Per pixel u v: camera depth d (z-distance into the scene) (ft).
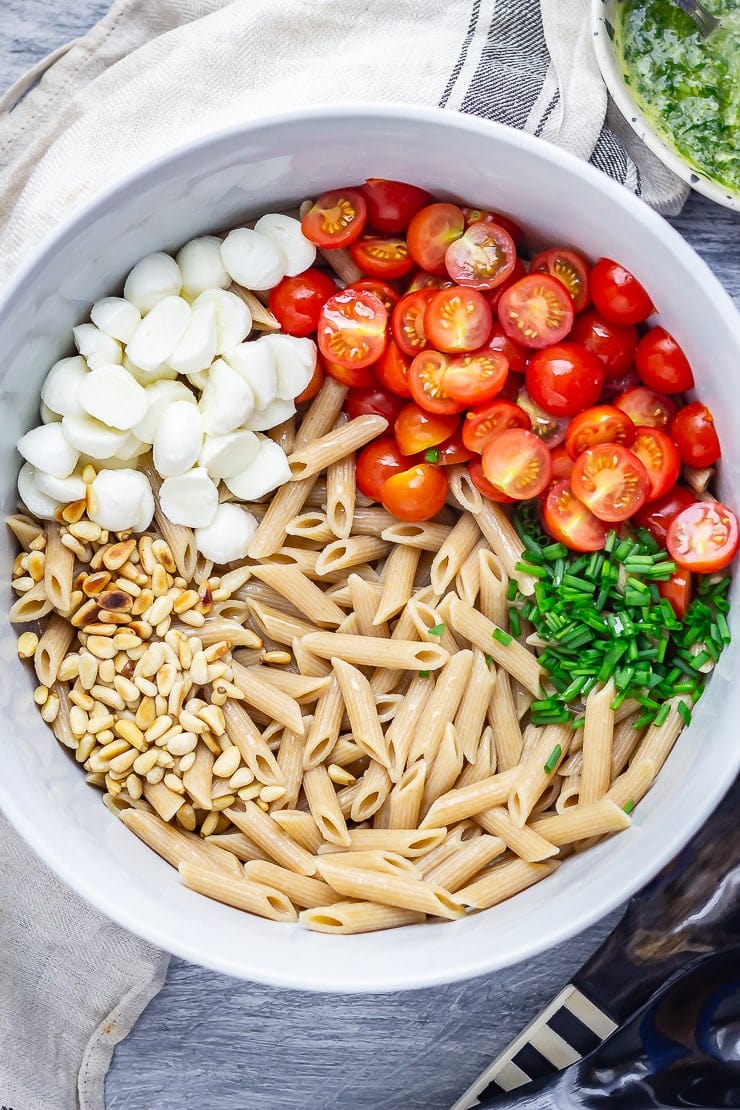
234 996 2.47
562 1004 2.38
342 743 2.27
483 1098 2.41
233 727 2.24
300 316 2.23
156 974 2.44
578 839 2.22
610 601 2.23
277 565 2.25
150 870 2.21
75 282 2.13
